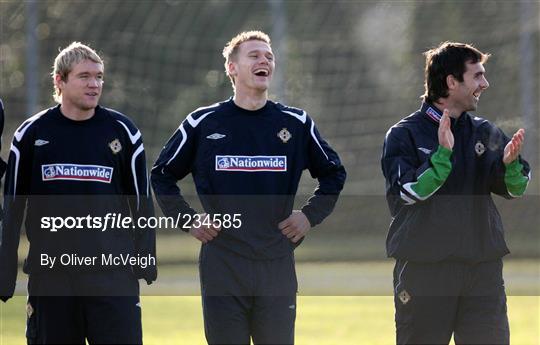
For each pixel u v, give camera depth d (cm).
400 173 1780
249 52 1834
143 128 5931
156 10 6003
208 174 1834
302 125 1870
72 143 1780
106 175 1788
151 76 5966
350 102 6038
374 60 6091
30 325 1802
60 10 5709
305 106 5981
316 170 1914
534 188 5550
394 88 6078
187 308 3753
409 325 1827
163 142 5941
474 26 6091
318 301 4116
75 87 1758
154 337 2923
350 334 3033
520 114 5822
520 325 3231
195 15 6091
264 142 1841
